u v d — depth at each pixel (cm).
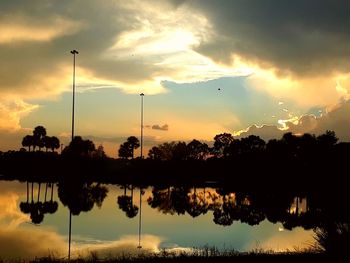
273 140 7300
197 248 1705
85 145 7850
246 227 2386
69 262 1305
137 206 3400
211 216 2881
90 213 2947
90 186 5453
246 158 7475
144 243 1884
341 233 1291
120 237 2038
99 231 2205
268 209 3272
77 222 2511
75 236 2045
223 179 6531
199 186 5678
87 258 1401
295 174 6131
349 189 1977
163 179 6562
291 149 6994
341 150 5962
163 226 2406
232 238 2036
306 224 2481
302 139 6756
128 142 9994
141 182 6166
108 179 6456
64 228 2283
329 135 6556
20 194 4284
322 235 1340
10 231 2155
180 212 3075
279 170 6625
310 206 2997
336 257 1219
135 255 1460
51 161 7962
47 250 1678
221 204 3628
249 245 1817
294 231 2244
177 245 1836
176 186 5675
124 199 3938
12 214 2845
